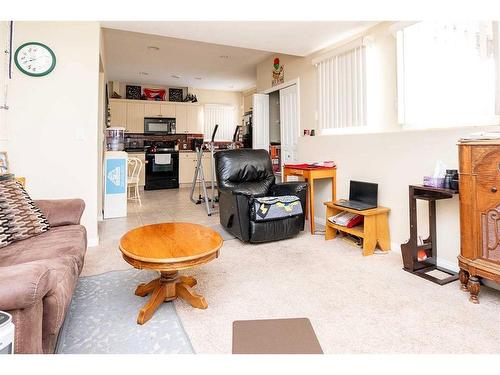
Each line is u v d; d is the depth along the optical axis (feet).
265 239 9.98
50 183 9.53
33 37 9.18
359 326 5.42
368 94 10.68
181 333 5.24
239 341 3.64
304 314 5.82
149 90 25.75
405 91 9.08
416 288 6.87
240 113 28.32
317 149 12.78
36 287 3.15
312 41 11.91
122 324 5.52
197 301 6.03
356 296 6.51
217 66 19.89
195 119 26.78
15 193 6.44
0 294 2.98
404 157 9.04
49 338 4.01
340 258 8.82
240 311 5.94
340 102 11.85
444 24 7.98
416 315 5.76
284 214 10.08
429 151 8.28
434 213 8.05
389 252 9.37
